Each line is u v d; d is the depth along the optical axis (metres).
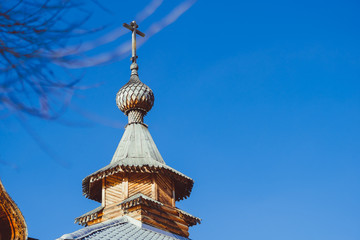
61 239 20.42
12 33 3.72
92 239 21.30
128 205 25.28
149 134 29.86
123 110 30.72
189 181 28.22
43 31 3.66
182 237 26.48
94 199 29.09
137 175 26.86
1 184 7.69
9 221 7.74
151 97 30.67
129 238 22.69
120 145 29.00
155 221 25.52
